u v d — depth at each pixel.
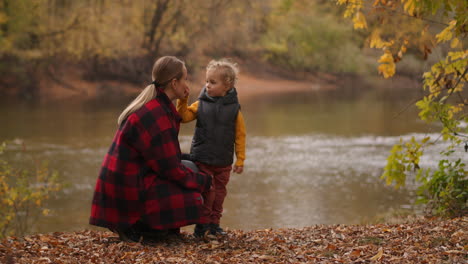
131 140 3.96
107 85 42.22
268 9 61.31
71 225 7.84
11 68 38.00
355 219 7.96
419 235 4.12
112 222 4.01
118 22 41.56
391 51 4.58
